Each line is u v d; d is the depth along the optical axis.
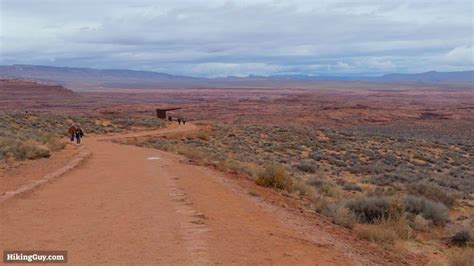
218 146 58.03
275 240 11.84
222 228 12.57
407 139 82.44
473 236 16.17
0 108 198.75
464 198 29.78
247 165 30.50
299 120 157.75
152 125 81.75
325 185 28.17
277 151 57.81
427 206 19.83
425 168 49.44
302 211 17.06
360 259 11.31
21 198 16.19
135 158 30.84
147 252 10.10
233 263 9.67
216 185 20.11
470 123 154.88
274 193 20.84
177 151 38.00
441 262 13.00
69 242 10.78
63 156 31.02
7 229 11.88
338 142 72.19
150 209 14.55
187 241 11.05
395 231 15.76
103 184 19.52
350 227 15.65
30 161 27.88
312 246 11.77
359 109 178.25
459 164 55.62
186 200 16.14
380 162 51.12
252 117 167.38
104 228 12.10
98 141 52.44
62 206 14.89
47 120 72.25
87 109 195.12
